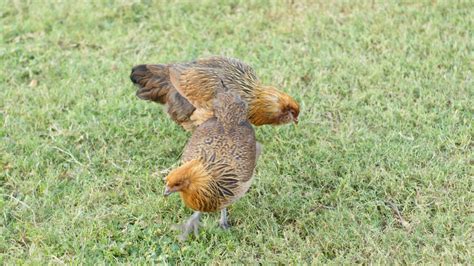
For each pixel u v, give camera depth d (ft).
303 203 42.73
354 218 41.04
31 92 52.75
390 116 48.73
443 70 53.26
